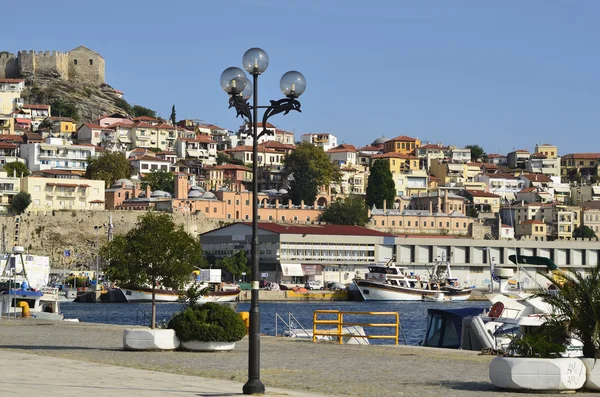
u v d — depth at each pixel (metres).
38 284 137.00
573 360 38.12
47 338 66.62
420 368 48.16
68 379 39.75
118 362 48.56
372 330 110.75
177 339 55.34
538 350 38.94
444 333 70.38
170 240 67.81
